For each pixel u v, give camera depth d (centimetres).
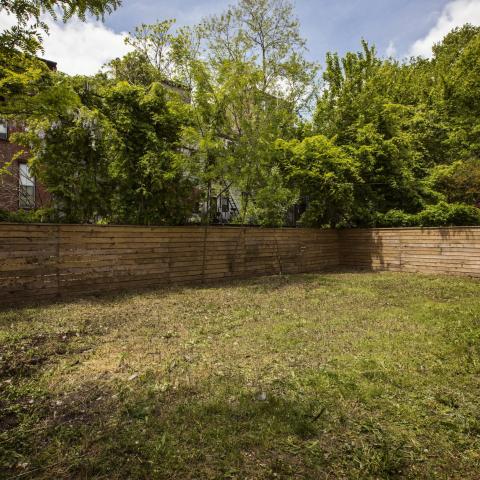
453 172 1227
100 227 656
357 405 244
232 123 930
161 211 790
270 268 1010
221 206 1117
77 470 178
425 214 1062
